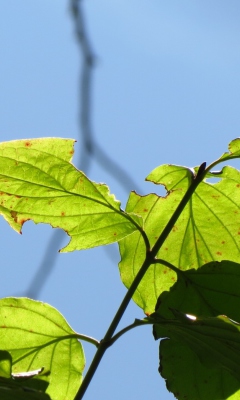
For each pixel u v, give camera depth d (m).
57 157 0.87
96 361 0.85
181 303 0.88
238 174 0.89
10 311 0.87
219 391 0.88
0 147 0.86
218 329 0.84
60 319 0.87
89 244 0.88
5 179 0.87
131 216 0.87
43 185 0.87
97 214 0.88
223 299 0.88
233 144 0.88
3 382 0.81
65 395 0.87
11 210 0.88
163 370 0.88
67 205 0.88
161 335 0.86
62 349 0.87
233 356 0.84
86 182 0.87
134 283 0.86
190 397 0.88
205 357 0.85
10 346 0.87
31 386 0.82
